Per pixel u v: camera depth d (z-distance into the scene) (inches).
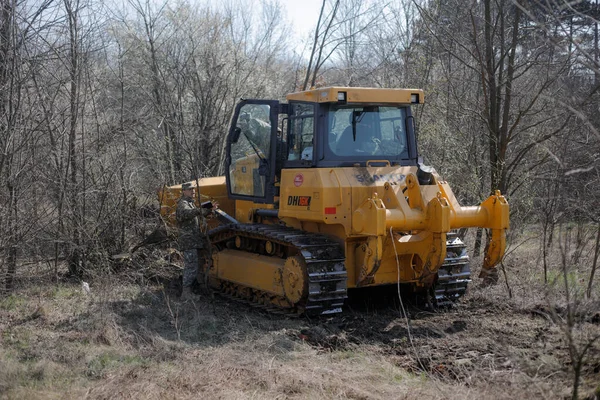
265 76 681.6
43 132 349.7
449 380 223.8
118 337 275.6
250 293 353.1
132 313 316.5
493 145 410.9
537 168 432.8
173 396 212.4
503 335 278.1
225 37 649.0
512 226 429.7
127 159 405.7
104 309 307.6
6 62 333.7
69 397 211.3
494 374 220.5
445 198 307.7
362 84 705.6
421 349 263.4
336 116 317.4
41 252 377.7
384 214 282.7
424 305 336.2
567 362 230.4
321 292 298.0
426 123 500.7
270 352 260.8
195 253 353.4
